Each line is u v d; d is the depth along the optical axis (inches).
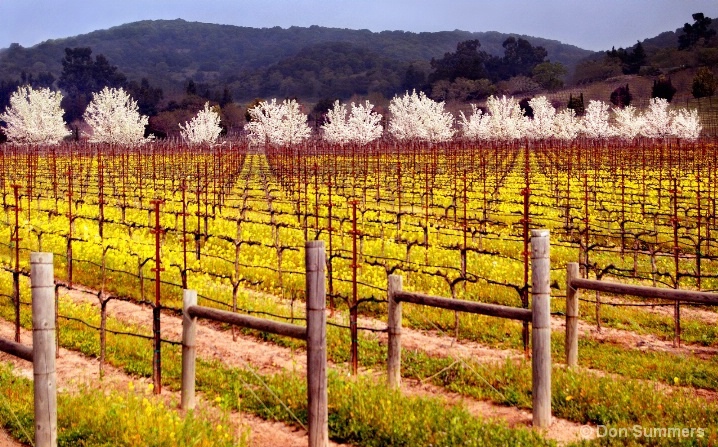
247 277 650.2
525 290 424.8
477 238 808.9
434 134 2704.2
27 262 714.8
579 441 289.0
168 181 1689.2
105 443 287.4
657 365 406.9
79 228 882.1
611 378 366.9
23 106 2447.1
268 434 314.2
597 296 500.1
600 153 2006.6
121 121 2554.1
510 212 964.0
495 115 2893.7
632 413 322.3
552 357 422.6
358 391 328.5
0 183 1529.3
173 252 746.8
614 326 518.3
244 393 362.3
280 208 1151.0
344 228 917.8
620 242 875.4
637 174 1690.5
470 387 366.3
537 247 305.6
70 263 638.5
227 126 5162.4
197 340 476.1
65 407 324.8
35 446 273.0
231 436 295.6
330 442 301.1
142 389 376.2
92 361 431.8
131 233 855.1
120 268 668.1
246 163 2306.8
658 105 3046.3
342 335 463.2
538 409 308.7
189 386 331.9
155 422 300.4
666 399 333.1
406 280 626.5
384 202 1248.8
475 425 299.4
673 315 533.6
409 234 879.7
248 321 303.1
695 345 474.6
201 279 626.5
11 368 406.0
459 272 650.8
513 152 2315.5
